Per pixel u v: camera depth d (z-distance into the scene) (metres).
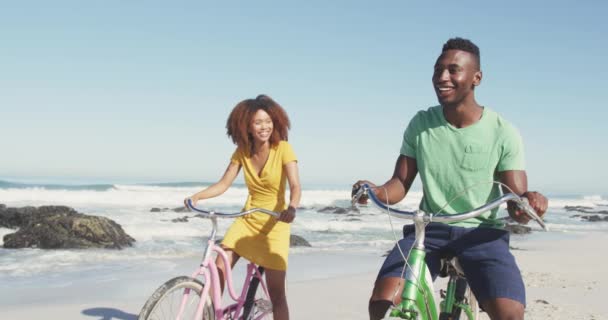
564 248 16.12
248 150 4.53
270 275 4.49
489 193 3.15
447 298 3.24
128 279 9.20
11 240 12.84
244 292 4.34
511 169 3.12
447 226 3.15
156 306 3.54
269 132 4.41
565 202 67.44
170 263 11.11
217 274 3.95
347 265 11.62
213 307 3.94
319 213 30.09
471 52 3.13
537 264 11.83
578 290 8.37
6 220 16.08
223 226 19.03
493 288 2.96
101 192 34.03
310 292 7.93
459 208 3.18
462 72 3.09
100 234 13.23
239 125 4.40
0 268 10.11
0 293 7.84
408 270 2.69
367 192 2.97
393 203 3.36
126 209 27.30
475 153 3.12
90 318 6.34
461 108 3.16
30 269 10.09
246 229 4.45
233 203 36.00
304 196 48.50
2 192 32.03
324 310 6.81
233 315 4.25
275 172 4.45
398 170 3.42
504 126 3.13
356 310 6.86
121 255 12.08
